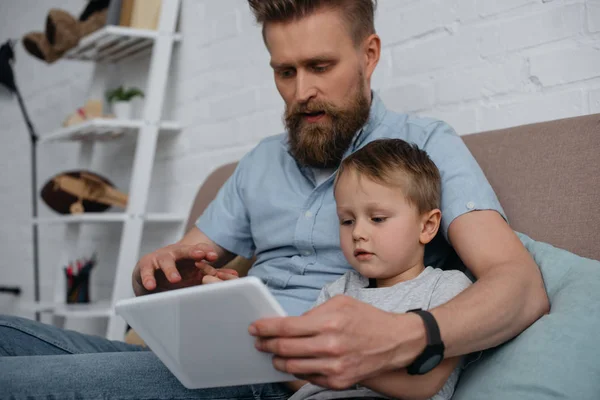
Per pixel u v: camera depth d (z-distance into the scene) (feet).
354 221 3.65
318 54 4.02
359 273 3.82
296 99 4.13
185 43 8.09
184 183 8.11
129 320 3.00
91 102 8.42
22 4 12.00
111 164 9.53
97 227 9.66
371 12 4.33
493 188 4.05
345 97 4.13
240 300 2.53
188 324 2.77
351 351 2.56
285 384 3.65
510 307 2.99
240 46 7.25
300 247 4.26
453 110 5.27
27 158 11.89
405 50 5.63
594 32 4.42
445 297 3.23
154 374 3.44
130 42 8.16
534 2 4.74
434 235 3.66
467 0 5.16
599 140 3.73
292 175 4.50
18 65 12.17
